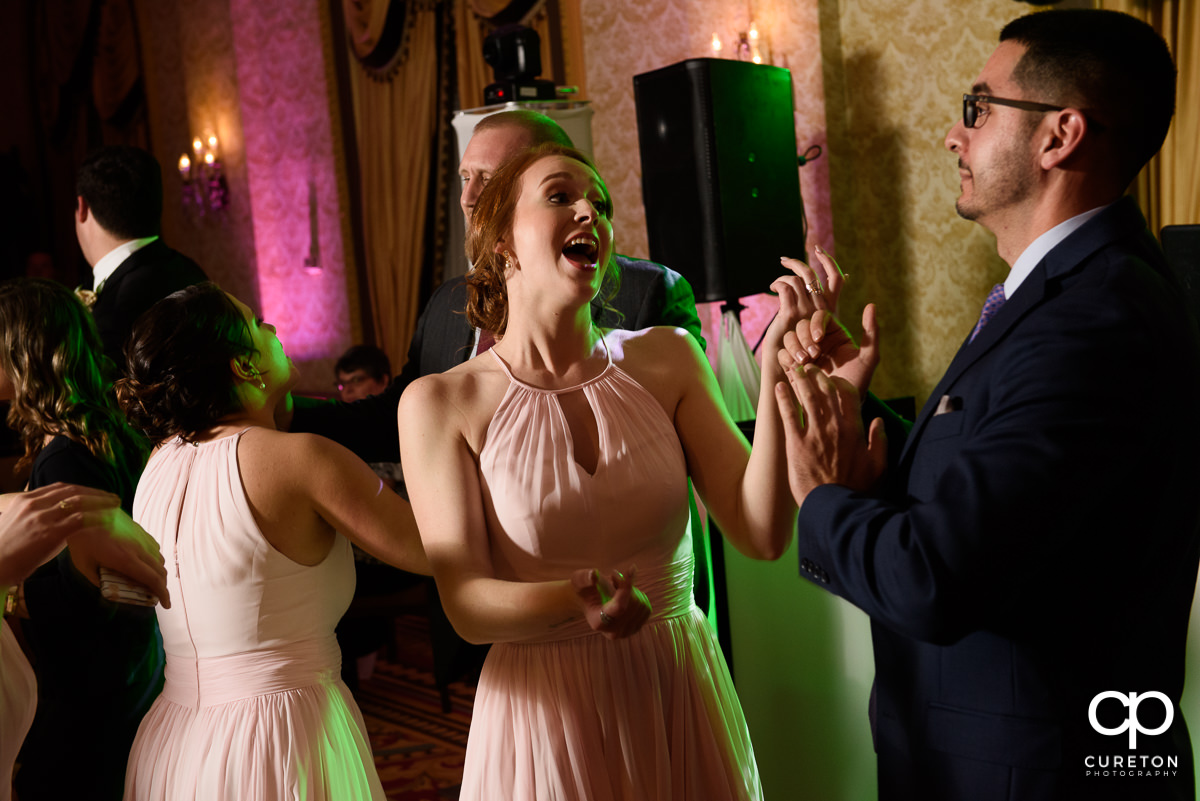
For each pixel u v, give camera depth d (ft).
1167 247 6.85
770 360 4.99
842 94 16.66
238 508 5.79
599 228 5.05
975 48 15.11
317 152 24.40
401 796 11.02
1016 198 4.61
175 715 5.96
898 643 4.69
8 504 4.96
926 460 4.49
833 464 4.61
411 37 22.07
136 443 7.34
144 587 5.23
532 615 4.51
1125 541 4.13
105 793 6.76
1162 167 12.97
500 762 4.95
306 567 5.97
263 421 6.40
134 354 6.08
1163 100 4.46
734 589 7.97
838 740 7.65
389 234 22.99
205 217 27.27
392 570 12.89
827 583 4.40
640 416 5.17
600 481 4.97
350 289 24.00
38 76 32.45
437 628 8.37
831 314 4.98
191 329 6.04
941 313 15.98
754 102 12.82
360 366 15.21
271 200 25.66
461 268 21.99
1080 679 4.15
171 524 5.92
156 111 28.25
